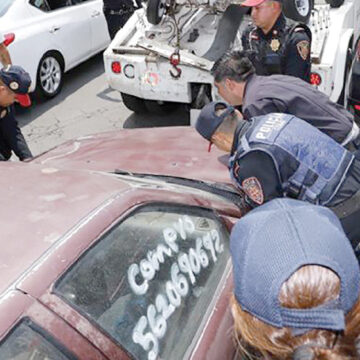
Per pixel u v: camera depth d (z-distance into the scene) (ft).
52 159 10.00
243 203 7.38
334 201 6.73
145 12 16.28
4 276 4.31
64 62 20.43
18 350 3.98
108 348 4.42
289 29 11.16
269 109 8.15
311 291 3.13
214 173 8.96
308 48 11.23
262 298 3.23
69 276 4.54
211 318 5.62
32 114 18.94
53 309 4.24
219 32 15.34
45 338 4.11
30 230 4.88
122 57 15.25
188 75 14.67
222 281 6.15
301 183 6.55
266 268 3.31
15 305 4.10
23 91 10.39
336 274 3.20
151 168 9.22
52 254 4.58
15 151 11.55
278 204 3.84
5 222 5.00
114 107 19.13
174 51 14.66
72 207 5.28
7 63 16.92
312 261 3.23
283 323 3.13
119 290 4.95
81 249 4.76
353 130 8.07
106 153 9.96
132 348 4.73
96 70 22.79
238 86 8.71
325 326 3.05
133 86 15.49
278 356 3.19
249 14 16.01
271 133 6.52
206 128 7.13
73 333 4.25
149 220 5.72
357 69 13.37
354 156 6.84
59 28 19.77
